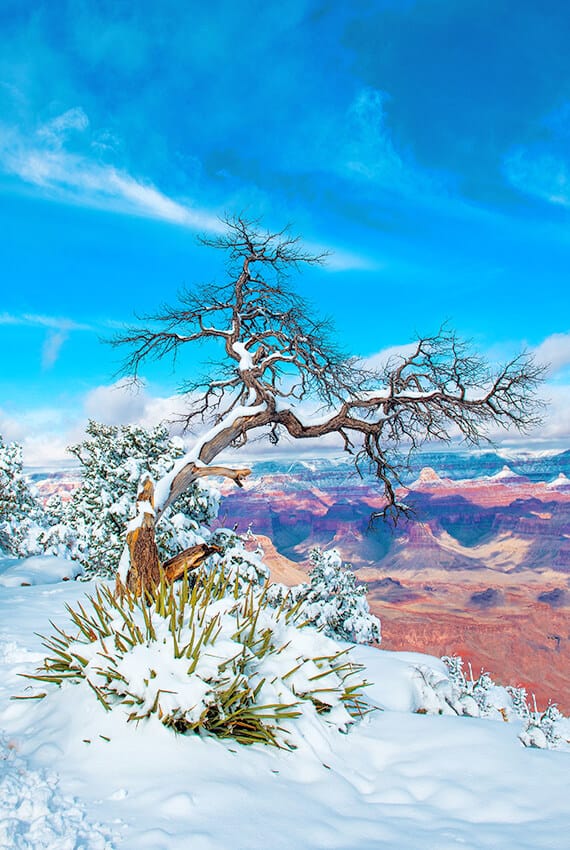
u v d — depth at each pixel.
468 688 9.69
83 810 2.89
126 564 8.53
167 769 3.44
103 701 4.00
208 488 14.62
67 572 14.17
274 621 5.23
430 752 4.26
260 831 2.90
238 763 3.68
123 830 2.73
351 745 4.39
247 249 13.05
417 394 12.29
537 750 4.32
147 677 4.09
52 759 3.51
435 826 3.15
